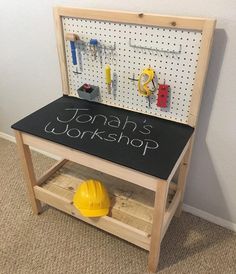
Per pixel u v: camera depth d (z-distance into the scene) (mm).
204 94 1214
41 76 1707
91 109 1354
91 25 1227
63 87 1476
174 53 1106
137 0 1135
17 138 1272
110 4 1206
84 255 1388
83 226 1531
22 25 1546
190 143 1251
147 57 1173
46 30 1483
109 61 1275
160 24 1061
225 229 1527
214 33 1049
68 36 1271
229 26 1022
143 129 1208
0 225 1539
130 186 1480
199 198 1545
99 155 1058
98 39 1243
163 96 1202
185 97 1180
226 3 987
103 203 1299
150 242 1194
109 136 1161
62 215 1596
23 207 1647
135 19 1100
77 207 1314
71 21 1268
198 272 1313
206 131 1306
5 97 1998
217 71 1134
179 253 1396
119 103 1360
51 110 1345
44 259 1370
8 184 1817
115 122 1254
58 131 1194
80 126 1227
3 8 1539
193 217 1596
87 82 1403
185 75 1132
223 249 1416
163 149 1089
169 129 1209
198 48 1054
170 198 1417
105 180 1523
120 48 1213
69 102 1419
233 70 1102
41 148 1238
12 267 1338
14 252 1401
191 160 1434
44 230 1512
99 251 1404
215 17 1028
